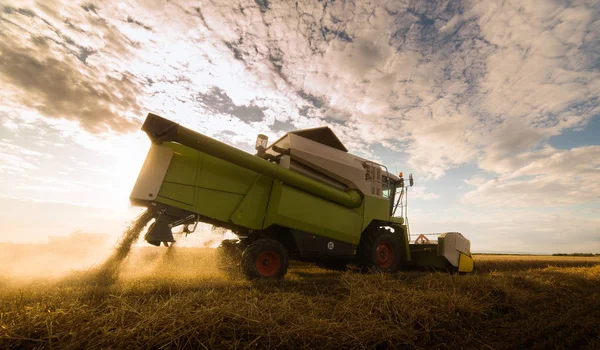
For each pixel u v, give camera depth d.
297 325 2.94
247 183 6.82
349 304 3.84
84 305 2.91
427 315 3.56
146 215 5.80
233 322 2.84
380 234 8.73
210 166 6.43
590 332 3.31
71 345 2.30
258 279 5.89
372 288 4.57
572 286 6.22
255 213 6.80
